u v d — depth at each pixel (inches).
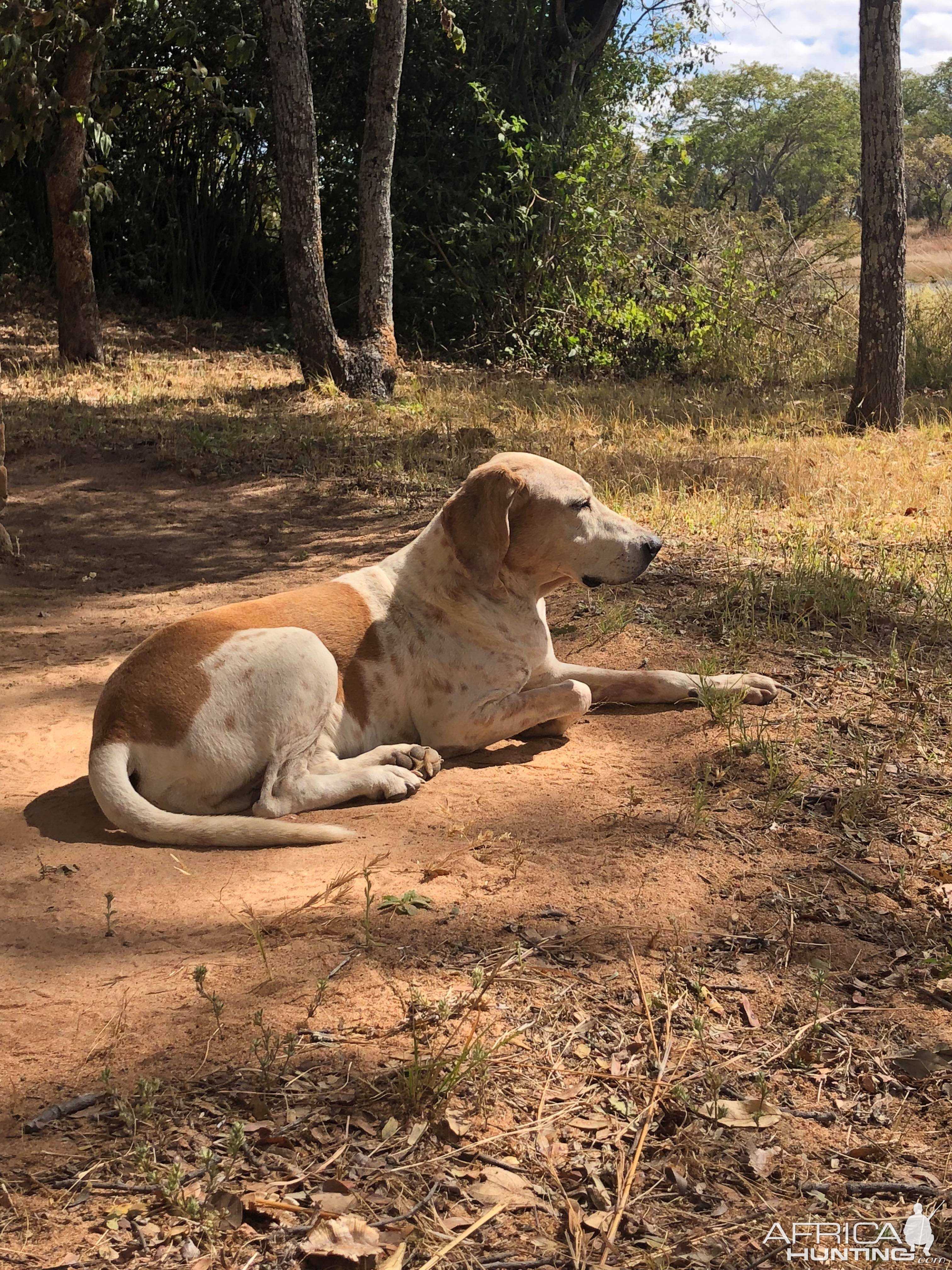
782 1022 39.4
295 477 133.0
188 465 136.9
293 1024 38.5
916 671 72.7
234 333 259.3
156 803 55.1
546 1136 33.9
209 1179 31.6
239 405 175.8
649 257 253.1
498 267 253.0
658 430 160.1
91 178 201.3
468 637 61.7
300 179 182.9
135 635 85.1
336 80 271.0
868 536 106.0
